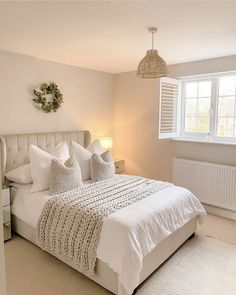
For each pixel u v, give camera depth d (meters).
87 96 4.34
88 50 3.10
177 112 4.04
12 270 2.29
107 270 1.98
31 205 2.62
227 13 2.00
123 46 2.94
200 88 3.91
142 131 4.47
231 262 2.43
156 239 2.12
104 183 3.05
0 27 2.31
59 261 2.44
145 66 2.20
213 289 2.06
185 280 2.17
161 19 2.12
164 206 2.37
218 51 3.18
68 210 2.27
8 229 2.81
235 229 3.15
